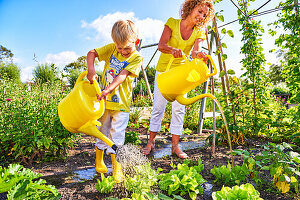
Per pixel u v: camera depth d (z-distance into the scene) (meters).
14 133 2.32
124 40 1.69
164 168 2.15
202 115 4.45
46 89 3.25
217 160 2.38
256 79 3.52
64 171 2.11
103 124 1.97
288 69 3.58
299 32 3.38
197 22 2.24
